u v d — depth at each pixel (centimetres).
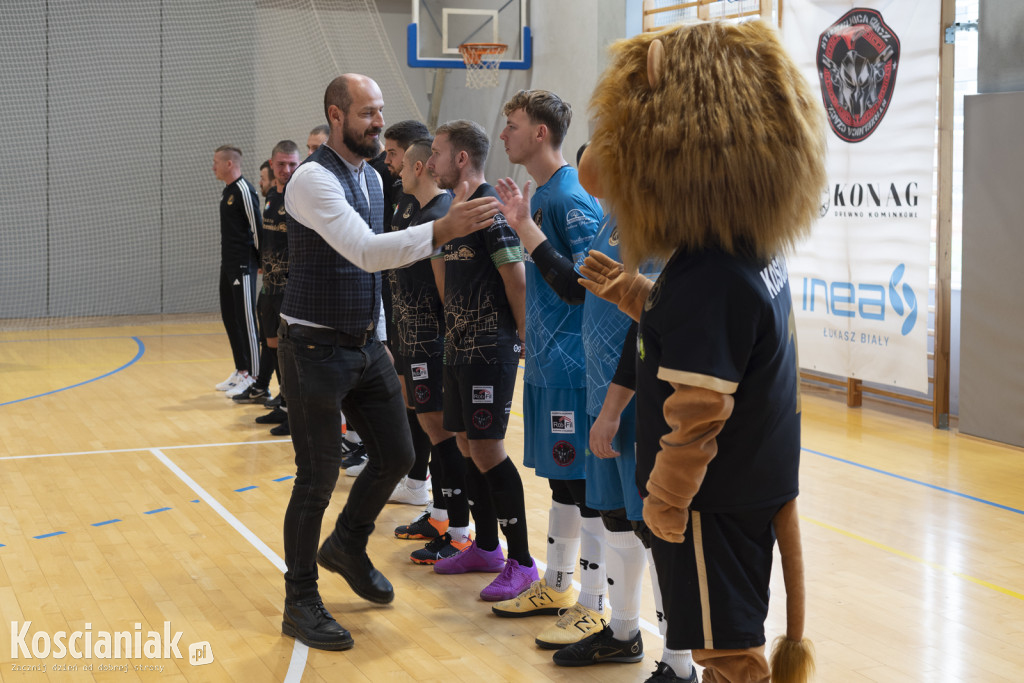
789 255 159
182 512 405
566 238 266
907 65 587
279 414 594
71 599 306
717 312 143
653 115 146
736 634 153
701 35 149
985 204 539
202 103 1192
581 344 269
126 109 1168
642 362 159
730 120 142
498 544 338
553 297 271
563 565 294
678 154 143
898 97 594
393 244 251
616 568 254
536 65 1002
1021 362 526
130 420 603
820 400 678
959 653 269
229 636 279
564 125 276
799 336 686
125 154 1173
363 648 271
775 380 151
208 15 1184
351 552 296
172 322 1156
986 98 536
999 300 536
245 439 552
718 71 144
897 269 602
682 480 146
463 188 296
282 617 294
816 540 373
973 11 620
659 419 156
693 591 154
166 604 304
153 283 1203
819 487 452
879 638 279
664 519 151
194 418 612
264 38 1204
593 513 271
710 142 142
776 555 355
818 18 653
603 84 156
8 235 1141
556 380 269
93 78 1152
